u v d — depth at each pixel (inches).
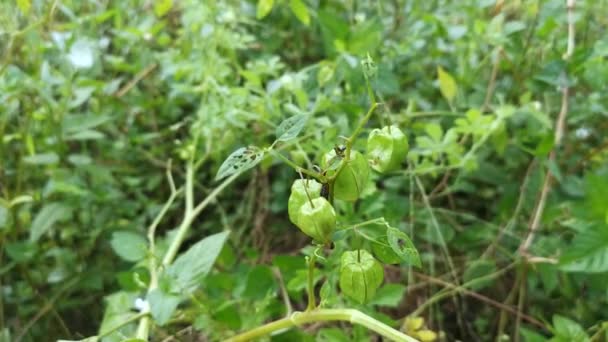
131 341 11.8
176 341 16.6
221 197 23.6
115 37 25.7
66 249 20.8
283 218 22.7
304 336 15.1
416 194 21.3
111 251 21.5
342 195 10.3
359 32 20.1
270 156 19.6
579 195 19.7
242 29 22.7
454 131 18.4
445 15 25.0
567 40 20.0
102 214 21.4
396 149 10.3
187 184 19.3
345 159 10.0
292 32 25.1
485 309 19.8
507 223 20.4
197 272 12.7
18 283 20.4
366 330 16.3
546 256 18.2
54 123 20.7
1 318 19.2
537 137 19.9
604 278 16.1
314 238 10.0
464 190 20.7
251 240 22.3
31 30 20.5
